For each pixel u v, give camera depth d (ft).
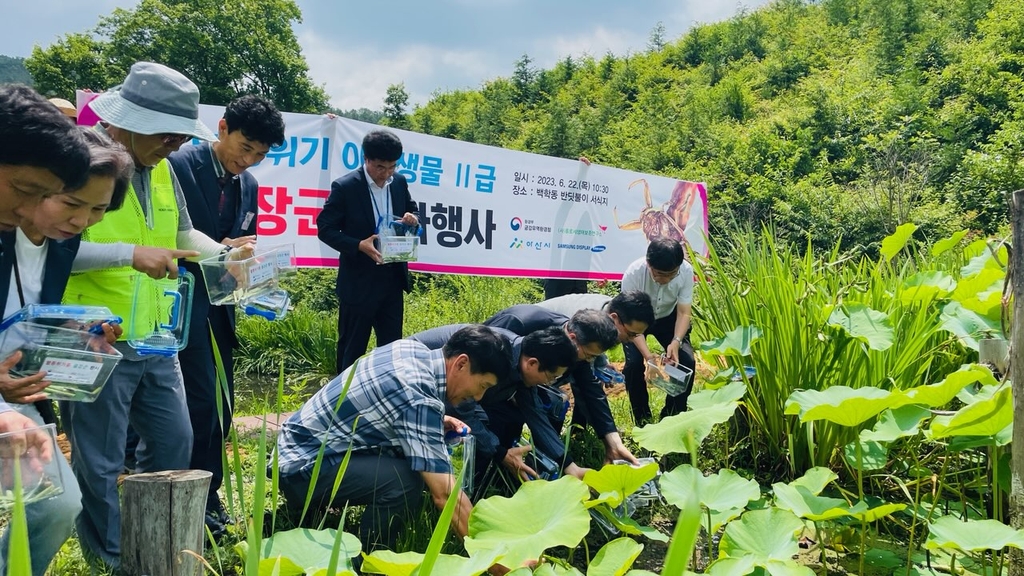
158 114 7.63
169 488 6.22
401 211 13.89
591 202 20.49
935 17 76.33
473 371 8.45
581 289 21.09
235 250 8.23
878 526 10.06
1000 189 42.19
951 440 9.48
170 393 8.23
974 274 11.85
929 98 56.24
